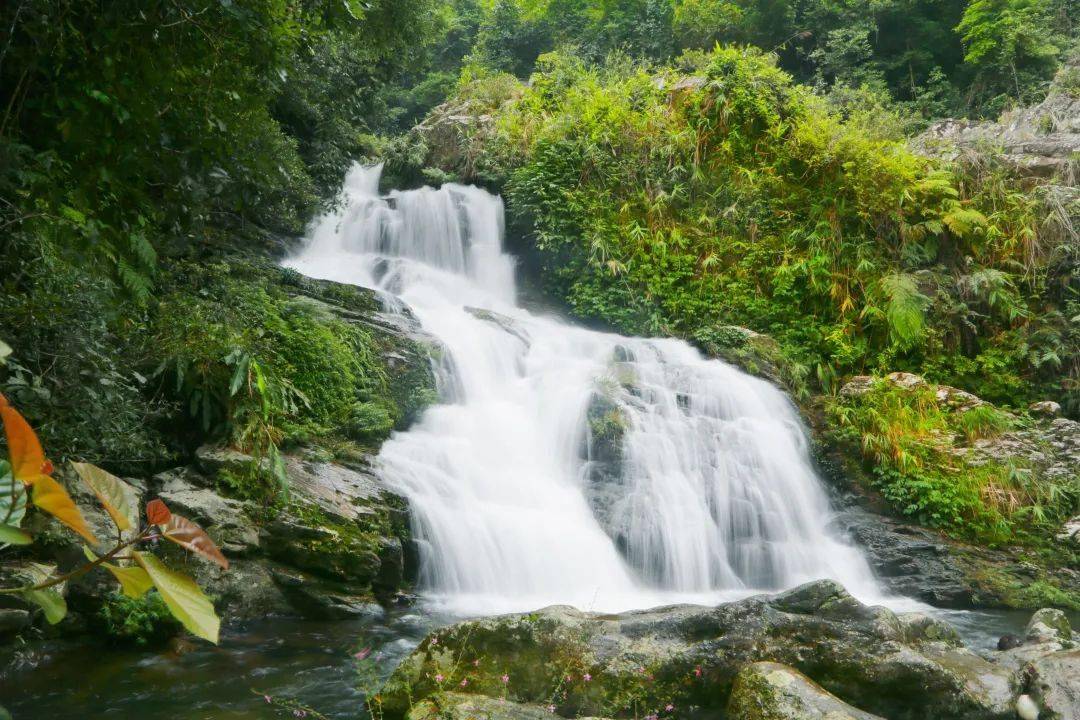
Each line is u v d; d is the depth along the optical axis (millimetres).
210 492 6543
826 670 3951
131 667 4840
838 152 14266
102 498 879
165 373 7238
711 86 15203
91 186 5199
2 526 841
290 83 14742
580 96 16234
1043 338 12938
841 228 14156
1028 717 3709
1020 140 15633
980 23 23609
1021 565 9055
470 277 15398
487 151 17078
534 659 4168
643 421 9750
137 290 6613
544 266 15312
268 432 7250
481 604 7051
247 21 5066
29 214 4945
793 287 13742
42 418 5352
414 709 3752
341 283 11344
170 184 5754
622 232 14562
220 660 5082
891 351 12883
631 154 15398
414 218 15758
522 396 10430
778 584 8789
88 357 5598
